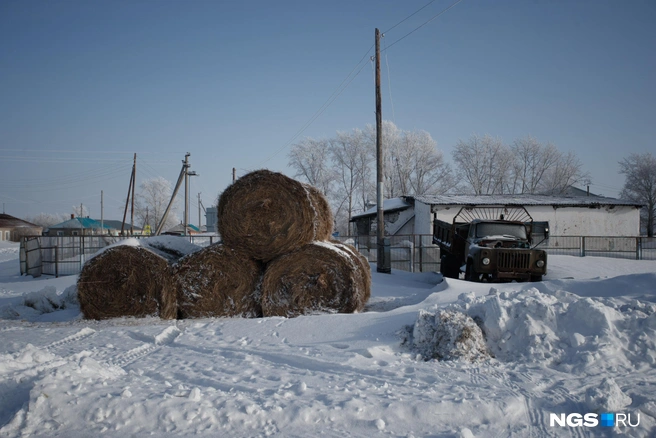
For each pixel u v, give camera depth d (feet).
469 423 13.42
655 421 13.17
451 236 57.11
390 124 169.27
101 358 21.06
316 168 170.50
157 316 31.27
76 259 73.20
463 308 22.94
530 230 51.31
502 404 14.15
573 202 96.53
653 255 79.30
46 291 37.96
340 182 172.96
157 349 23.00
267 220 30.96
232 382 16.87
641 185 174.09
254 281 31.68
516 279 44.55
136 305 31.42
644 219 176.14
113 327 28.55
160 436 12.62
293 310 30.50
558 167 180.65
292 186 31.07
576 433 12.79
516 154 184.85
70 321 31.37
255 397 15.06
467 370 18.11
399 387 16.03
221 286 31.55
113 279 31.55
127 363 20.16
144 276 31.32
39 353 17.51
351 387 15.85
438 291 33.68
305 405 13.91
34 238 73.87
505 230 50.75
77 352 22.16
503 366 18.84
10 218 240.94
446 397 14.80
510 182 182.80
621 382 16.40
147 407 13.47
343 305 30.37
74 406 13.44
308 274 30.58
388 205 116.16
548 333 20.15
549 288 28.99
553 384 16.42
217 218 32.17
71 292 39.73
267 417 13.42
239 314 31.45
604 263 66.23
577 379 16.92
